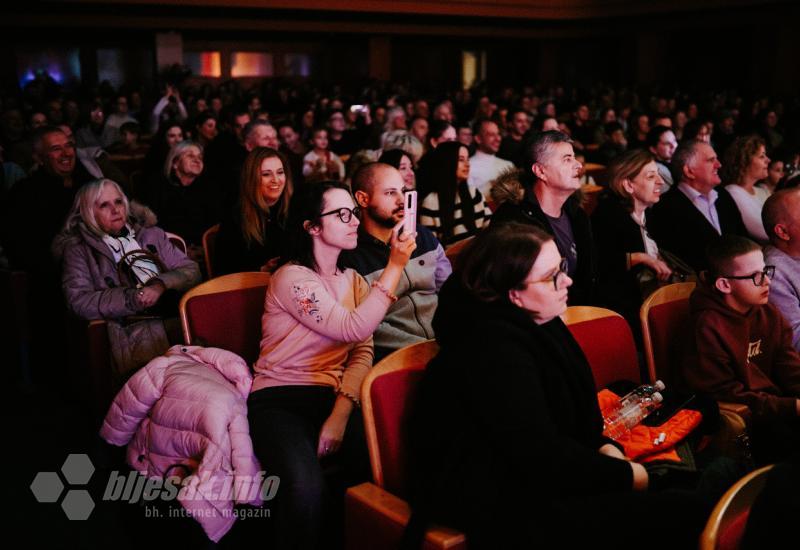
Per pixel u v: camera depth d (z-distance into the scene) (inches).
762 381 103.6
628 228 142.6
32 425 139.0
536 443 68.4
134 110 600.4
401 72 949.2
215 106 505.7
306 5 627.8
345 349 100.0
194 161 191.0
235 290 110.0
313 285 95.5
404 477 80.0
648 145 234.4
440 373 73.2
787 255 119.9
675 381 109.3
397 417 79.8
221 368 95.9
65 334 148.3
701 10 665.0
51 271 152.2
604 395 92.7
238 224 143.9
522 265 73.2
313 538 86.8
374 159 208.5
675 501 70.9
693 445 92.8
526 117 324.8
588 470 69.6
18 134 323.3
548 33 819.4
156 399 92.7
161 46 682.2
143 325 126.0
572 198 130.2
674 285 112.4
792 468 54.2
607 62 873.5
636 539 69.3
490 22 762.2
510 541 69.6
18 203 164.1
